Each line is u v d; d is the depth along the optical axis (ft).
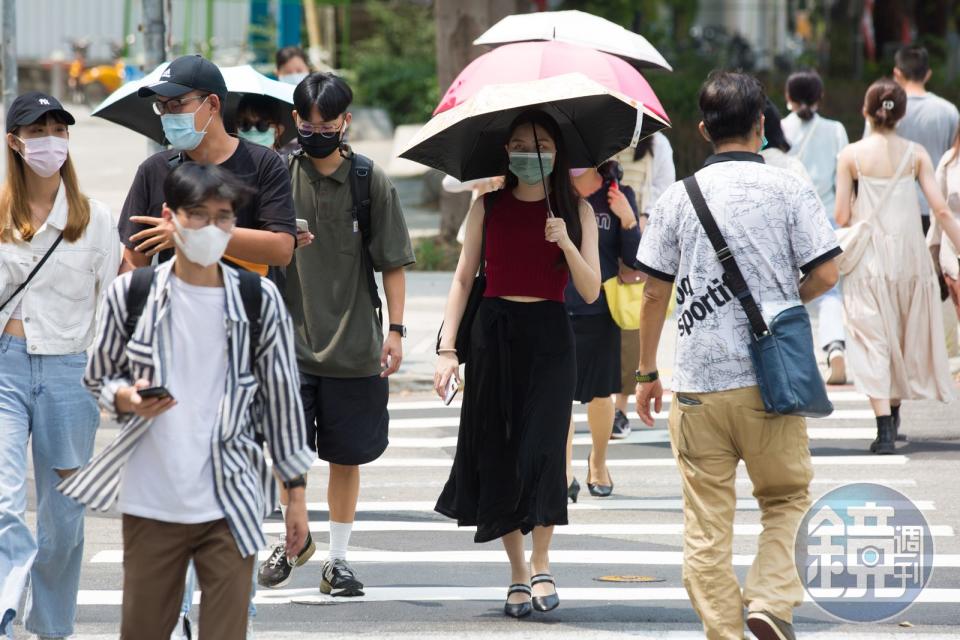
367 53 342.44
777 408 50.47
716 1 472.44
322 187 63.87
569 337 61.77
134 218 51.01
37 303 55.31
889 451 96.53
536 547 63.82
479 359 61.77
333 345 63.93
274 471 44.68
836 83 272.92
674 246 53.16
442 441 105.40
